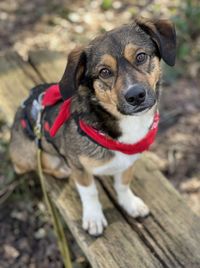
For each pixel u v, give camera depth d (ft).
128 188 1.59
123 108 1.30
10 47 3.07
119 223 1.55
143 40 1.35
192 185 2.16
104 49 1.32
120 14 3.28
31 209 2.10
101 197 1.66
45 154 1.71
